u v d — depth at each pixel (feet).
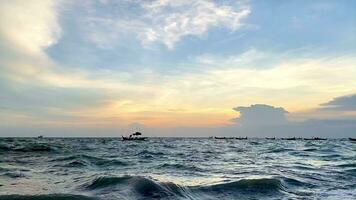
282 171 62.08
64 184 40.96
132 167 67.15
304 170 64.08
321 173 59.67
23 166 66.59
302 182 48.98
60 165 69.05
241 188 41.50
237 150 154.51
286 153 124.88
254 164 77.30
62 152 117.29
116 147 182.29
